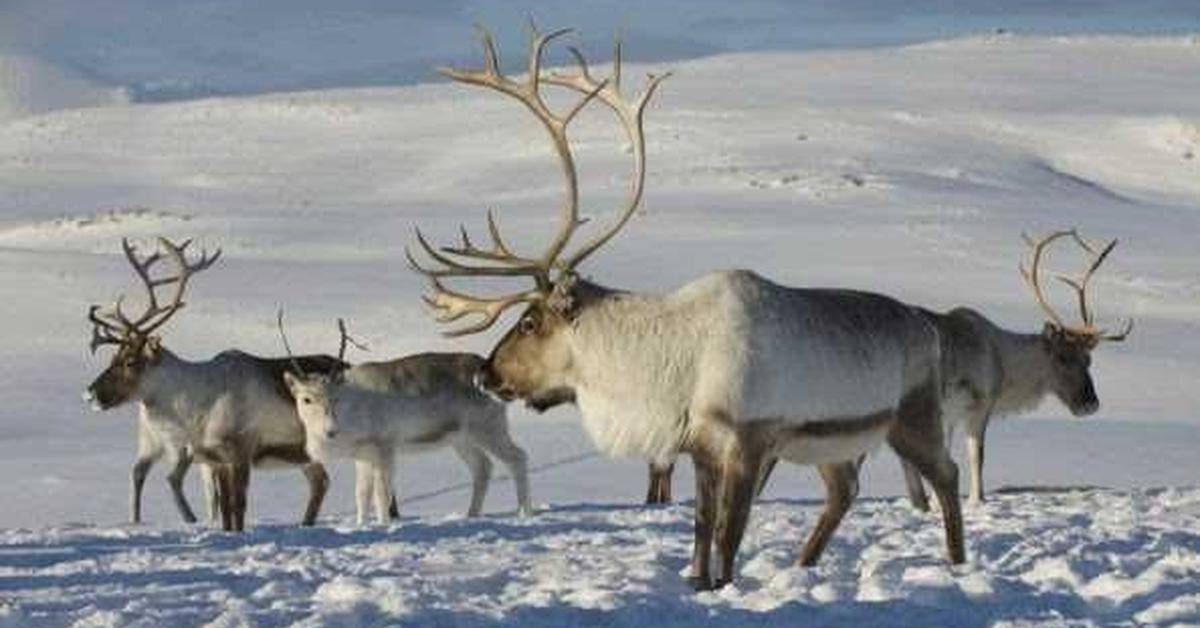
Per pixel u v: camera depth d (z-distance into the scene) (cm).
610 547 1406
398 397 1888
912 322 1199
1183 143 11412
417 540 1524
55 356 4406
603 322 1164
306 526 1803
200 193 10356
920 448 1207
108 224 7706
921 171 9631
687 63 15825
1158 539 1354
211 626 976
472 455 1967
